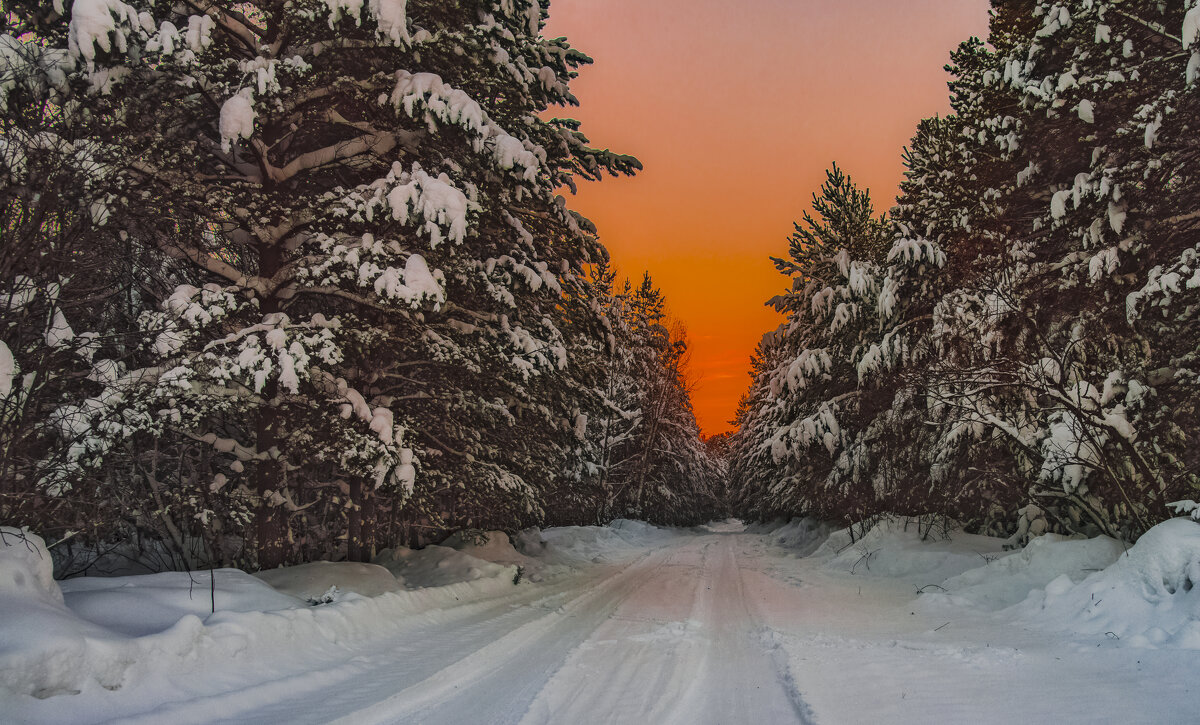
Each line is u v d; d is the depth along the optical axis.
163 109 9.52
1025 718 4.08
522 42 12.45
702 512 53.47
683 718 4.60
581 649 6.99
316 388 10.44
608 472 33.72
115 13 7.64
